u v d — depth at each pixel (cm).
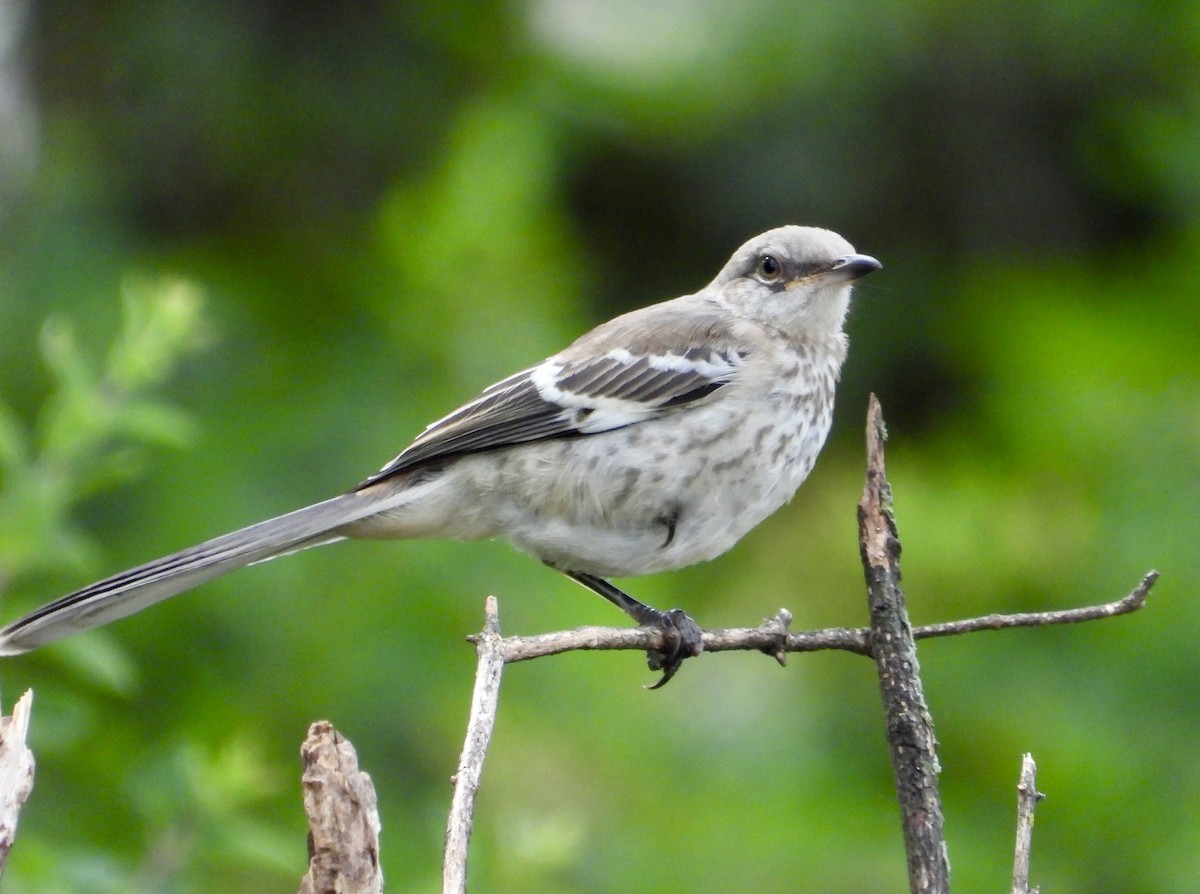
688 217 1441
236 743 749
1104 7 1383
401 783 1000
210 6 1213
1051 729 1160
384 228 1163
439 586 1020
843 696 1288
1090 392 1333
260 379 1104
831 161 1412
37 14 1220
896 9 1371
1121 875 1109
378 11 1254
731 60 1394
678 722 1210
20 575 798
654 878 1024
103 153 1201
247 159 1227
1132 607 576
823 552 1458
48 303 1088
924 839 518
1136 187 1436
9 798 443
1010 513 1396
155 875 695
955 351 1452
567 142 1385
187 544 1004
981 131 1430
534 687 1040
